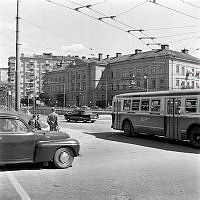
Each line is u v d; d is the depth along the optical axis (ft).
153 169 31.48
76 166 33.19
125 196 21.88
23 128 30.37
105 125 98.94
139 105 60.75
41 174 29.12
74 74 348.38
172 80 253.03
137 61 279.49
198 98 47.60
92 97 323.16
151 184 25.29
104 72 321.73
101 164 34.37
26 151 30.07
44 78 407.64
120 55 331.98
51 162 33.81
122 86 295.89
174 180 26.63
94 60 333.01
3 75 286.87
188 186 24.59
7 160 29.30
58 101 364.79
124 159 37.68
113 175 28.66
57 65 447.42
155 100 56.49
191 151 44.50
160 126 54.80
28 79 452.76
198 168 31.96
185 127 49.32
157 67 260.62
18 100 59.31
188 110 49.06
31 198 21.42
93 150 45.62
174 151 44.52
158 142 55.21
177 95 51.60
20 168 31.78
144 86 271.49
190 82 268.21
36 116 57.82
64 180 26.68
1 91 147.13
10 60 320.91
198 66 278.05
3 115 29.84
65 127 90.58
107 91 314.14
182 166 33.09
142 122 59.62
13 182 25.88
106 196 21.89
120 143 53.88
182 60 261.85
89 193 22.65
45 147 30.73
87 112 115.75
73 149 32.27
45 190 23.47
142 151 44.60
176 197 21.61
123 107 65.67
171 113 52.42
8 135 29.43
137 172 29.99
